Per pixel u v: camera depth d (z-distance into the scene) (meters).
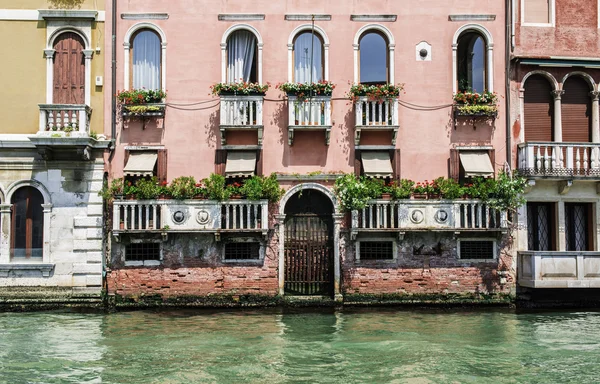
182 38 16.16
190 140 16.03
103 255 15.71
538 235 16.45
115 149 15.94
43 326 13.54
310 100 15.71
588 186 16.23
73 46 16.06
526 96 16.45
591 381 9.71
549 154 16.06
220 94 15.67
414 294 15.91
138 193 15.46
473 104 16.06
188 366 10.42
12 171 15.72
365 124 15.81
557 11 16.50
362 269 15.95
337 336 12.61
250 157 15.92
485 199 15.61
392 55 16.20
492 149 16.17
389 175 15.82
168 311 15.34
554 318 14.55
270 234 15.95
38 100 15.92
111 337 12.49
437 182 15.84
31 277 15.57
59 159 15.77
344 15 16.25
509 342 12.15
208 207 15.50
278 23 16.22
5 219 15.66
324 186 16.02
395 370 10.25
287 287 16.11
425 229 15.56
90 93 15.93
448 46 16.25
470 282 15.98
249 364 10.55
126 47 16.06
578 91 16.55
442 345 11.88
